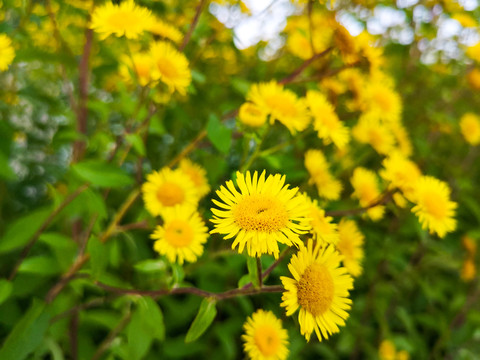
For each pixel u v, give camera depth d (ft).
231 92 0.93
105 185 0.48
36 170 0.92
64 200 0.53
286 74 0.84
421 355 0.90
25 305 0.68
